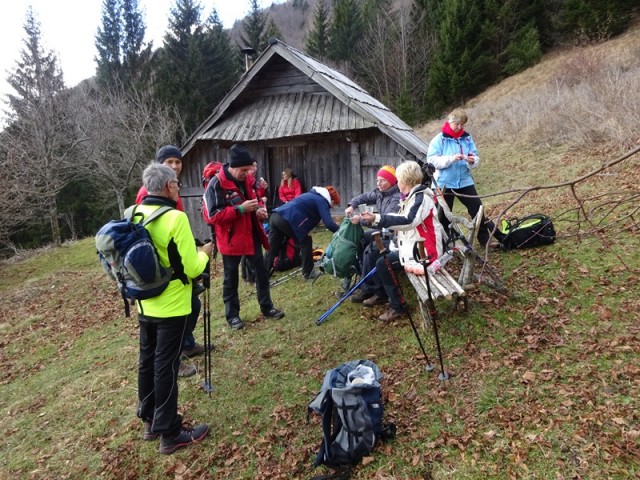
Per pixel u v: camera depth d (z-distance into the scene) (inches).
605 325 144.9
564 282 175.6
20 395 193.0
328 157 366.6
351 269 186.1
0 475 136.2
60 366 215.6
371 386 110.3
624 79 437.4
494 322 158.9
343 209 366.9
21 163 564.7
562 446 103.3
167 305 116.0
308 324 190.5
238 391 152.3
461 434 114.0
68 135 717.9
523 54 947.3
